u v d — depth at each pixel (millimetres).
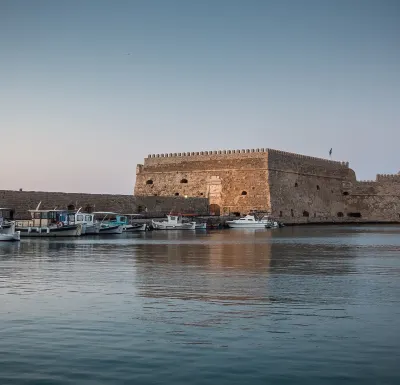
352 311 21109
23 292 25203
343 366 14930
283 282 28281
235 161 110688
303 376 14242
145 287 26547
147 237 70812
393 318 19953
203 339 17297
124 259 40125
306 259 40625
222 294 24625
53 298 23688
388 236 75312
